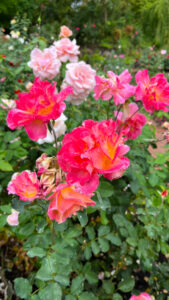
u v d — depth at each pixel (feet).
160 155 1.80
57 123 1.27
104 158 0.69
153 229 1.36
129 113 1.34
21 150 1.53
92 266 1.66
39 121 0.82
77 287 1.17
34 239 1.20
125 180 1.83
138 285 1.94
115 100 1.22
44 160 0.84
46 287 1.04
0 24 8.47
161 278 1.61
